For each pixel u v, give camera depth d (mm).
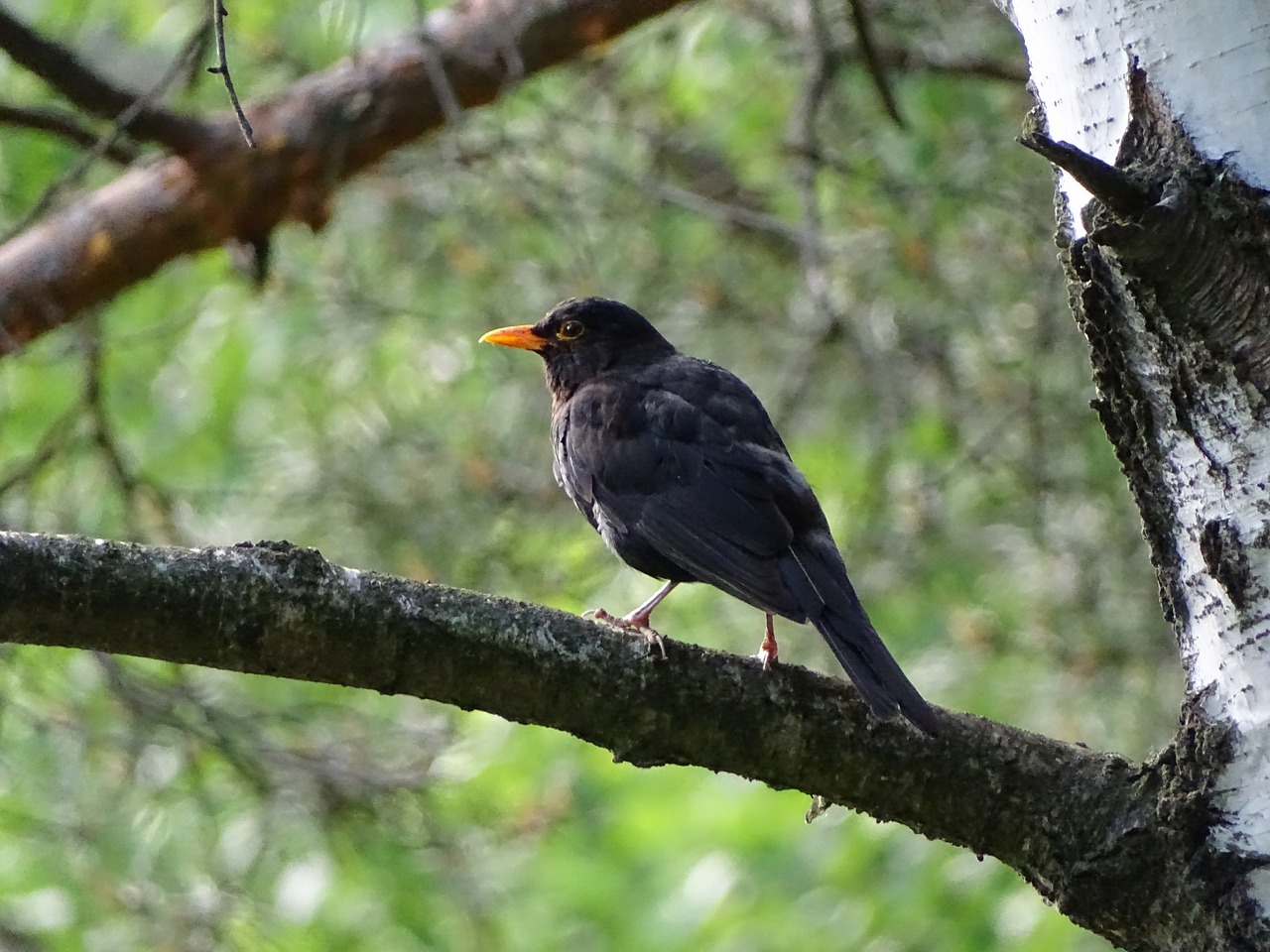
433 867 12609
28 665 11758
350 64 11125
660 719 6645
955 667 13742
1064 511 14008
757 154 14531
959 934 12383
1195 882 6336
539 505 14383
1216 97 6090
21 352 11391
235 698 13219
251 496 14625
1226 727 6316
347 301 14531
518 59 10672
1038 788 6703
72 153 12391
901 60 13188
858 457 14359
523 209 13906
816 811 7250
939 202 13805
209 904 11836
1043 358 13555
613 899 15742
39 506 12609
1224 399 6133
